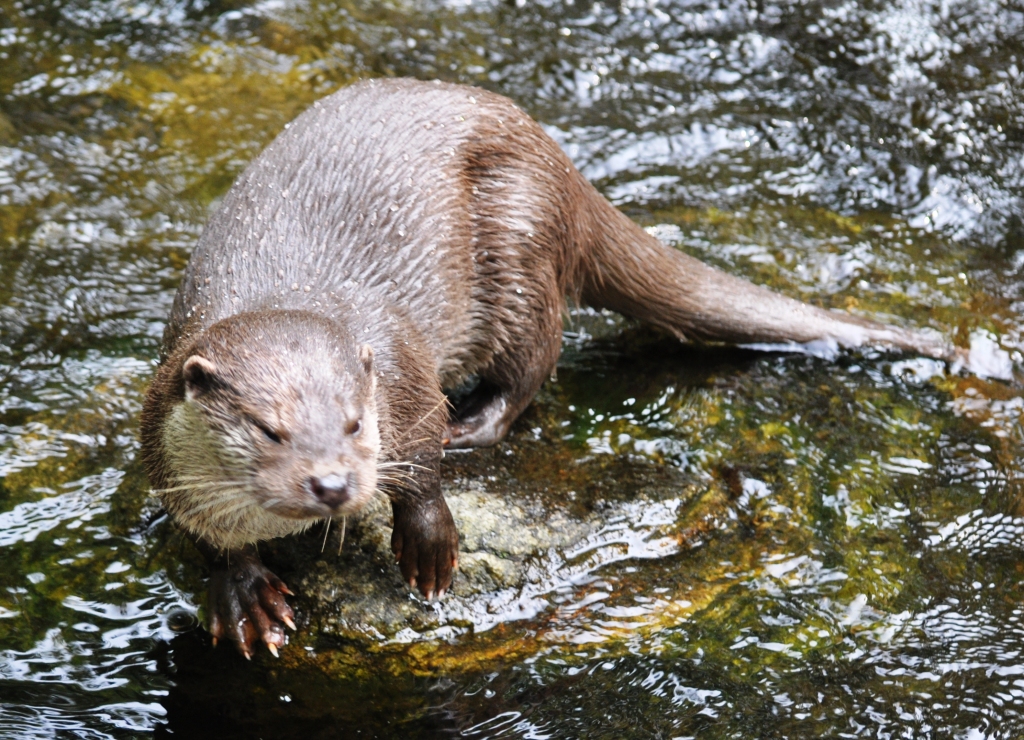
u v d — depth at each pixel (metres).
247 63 19.03
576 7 20.66
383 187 11.00
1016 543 11.52
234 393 8.60
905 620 10.61
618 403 13.02
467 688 9.92
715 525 11.40
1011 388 13.58
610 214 13.08
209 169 16.88
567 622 10.44
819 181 17.12
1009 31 20.05
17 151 16.91
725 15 20.44
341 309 10.23
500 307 11.83
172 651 10.14
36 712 9.60
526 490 11.50
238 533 9.70
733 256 15.45
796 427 12.74
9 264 14.94
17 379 13.04
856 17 20.30
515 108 12.21
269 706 9.77
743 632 10.44
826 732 9.58
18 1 20.00
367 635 10.17
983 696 9.91
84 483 11.64
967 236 16.27
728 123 18.11
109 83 18.41
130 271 14.98
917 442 12.69
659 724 9.63
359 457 8.56
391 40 19.75
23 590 10.52
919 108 18.47
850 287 15.06
